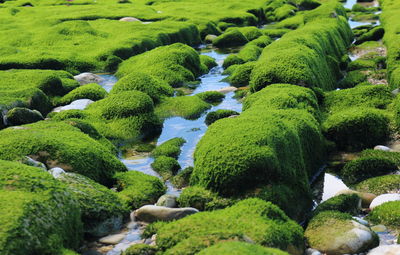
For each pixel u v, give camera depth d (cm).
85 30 2697
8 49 2333
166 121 1446
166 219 805
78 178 865
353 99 1399
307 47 1875
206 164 893
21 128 1120
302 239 721
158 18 3397
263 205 741
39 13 3609
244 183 846
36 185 711
